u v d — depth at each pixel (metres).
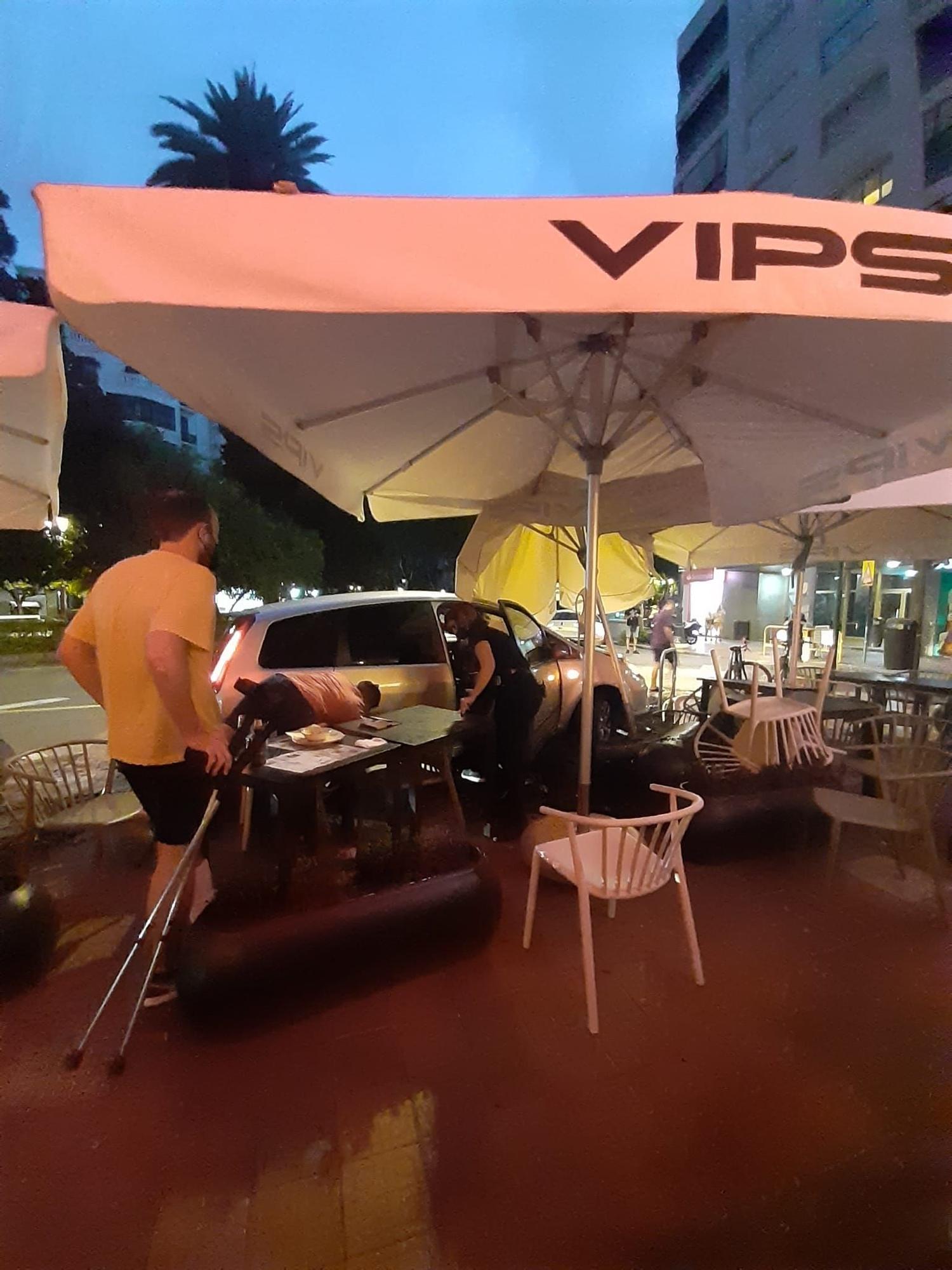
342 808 4.16
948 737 6.28
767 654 18.48
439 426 3.90
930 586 18.92
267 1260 1.83
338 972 2.87
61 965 3.16
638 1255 1.84
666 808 4.36
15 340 2.04
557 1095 2.39
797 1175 2.08
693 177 40.41
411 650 5.27
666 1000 2.90
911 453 3.41
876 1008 2.85
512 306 1.67
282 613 4.88
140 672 2.71
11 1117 2.29
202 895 3.10
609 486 5.24
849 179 28.48
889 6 25.98
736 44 35.44
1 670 17.34
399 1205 1.99
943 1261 1.81
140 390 49.25
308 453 3.65
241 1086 2.43
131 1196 2.01
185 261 1.62
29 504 3.64
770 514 4.18
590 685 3.41
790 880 3.99
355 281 1.65
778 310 1.70
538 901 3.77
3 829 4.22
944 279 1.77
